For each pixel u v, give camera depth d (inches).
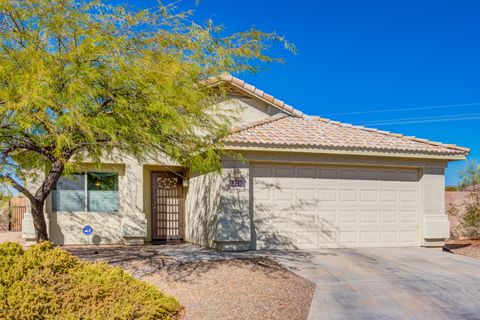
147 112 310.2
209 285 331.6
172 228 652.7
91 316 193.6
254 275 363.6
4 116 275.3
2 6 281.1
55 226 576.1
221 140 410.3
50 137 299.3
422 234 556.1
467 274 385.7
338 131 595.2
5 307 180.4
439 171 568.1
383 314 272.4
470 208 684.1
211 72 351.9
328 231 525.0
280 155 504.1
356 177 541.6
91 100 288.5
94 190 597.0
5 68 268.2
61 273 217.2
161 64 309.0
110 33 312.7
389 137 595.8
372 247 538.6
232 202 486.0
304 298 301.1
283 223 509.0
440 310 283.4
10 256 209.5
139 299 222.4
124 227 584.7
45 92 258.2
